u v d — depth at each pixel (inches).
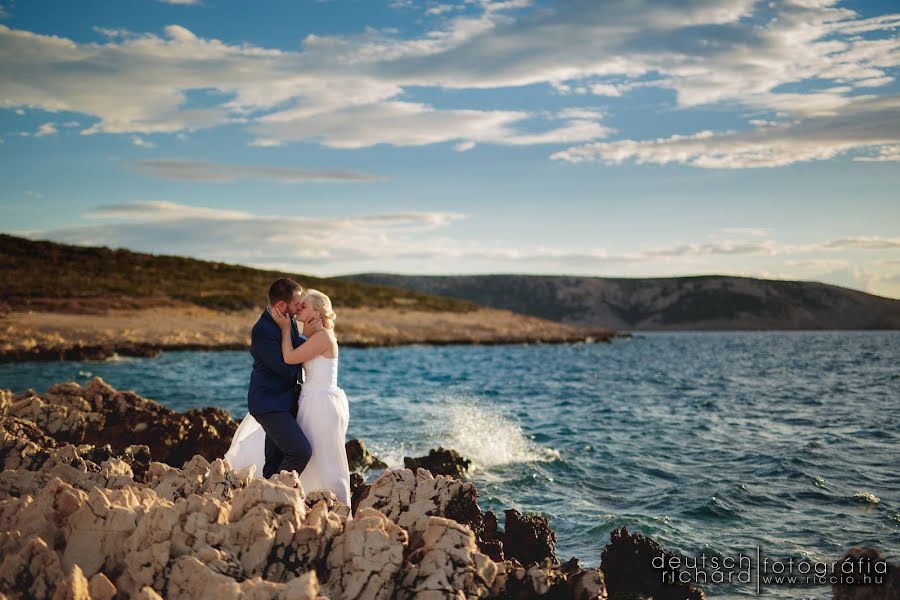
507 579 195.3
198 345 1780.3
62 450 267.0
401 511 231.1
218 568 170.2
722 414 768.3
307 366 254.1
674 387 1139.3
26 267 2760.8
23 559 168.6
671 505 368.8
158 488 217.0
